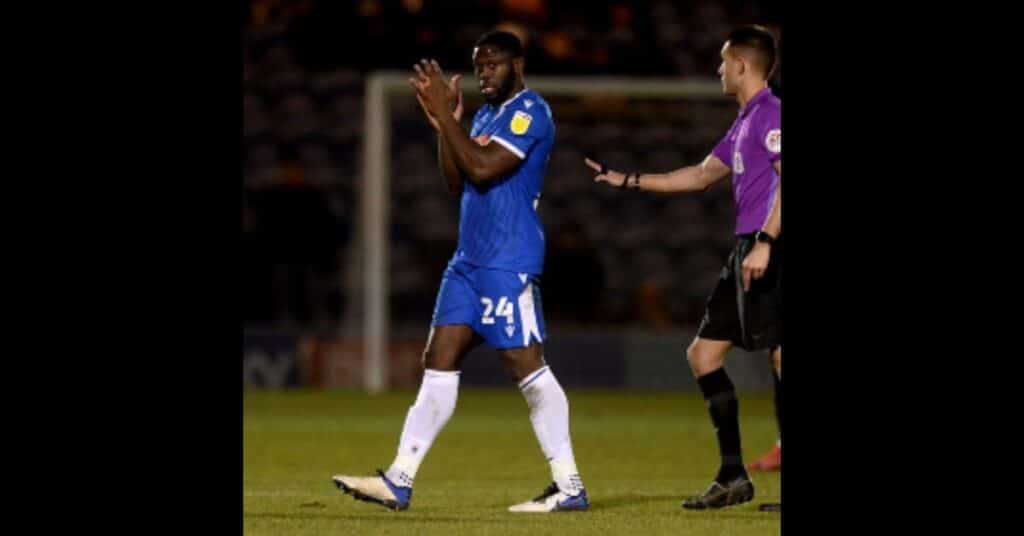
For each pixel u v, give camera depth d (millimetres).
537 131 23297
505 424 45469
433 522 22172
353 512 23500
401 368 63469
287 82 74688
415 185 72750
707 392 24812
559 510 23734
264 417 47406
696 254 74062
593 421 47125
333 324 67375
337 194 71875
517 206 23422
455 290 23500
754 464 32250
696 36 77125
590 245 68062
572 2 76812
